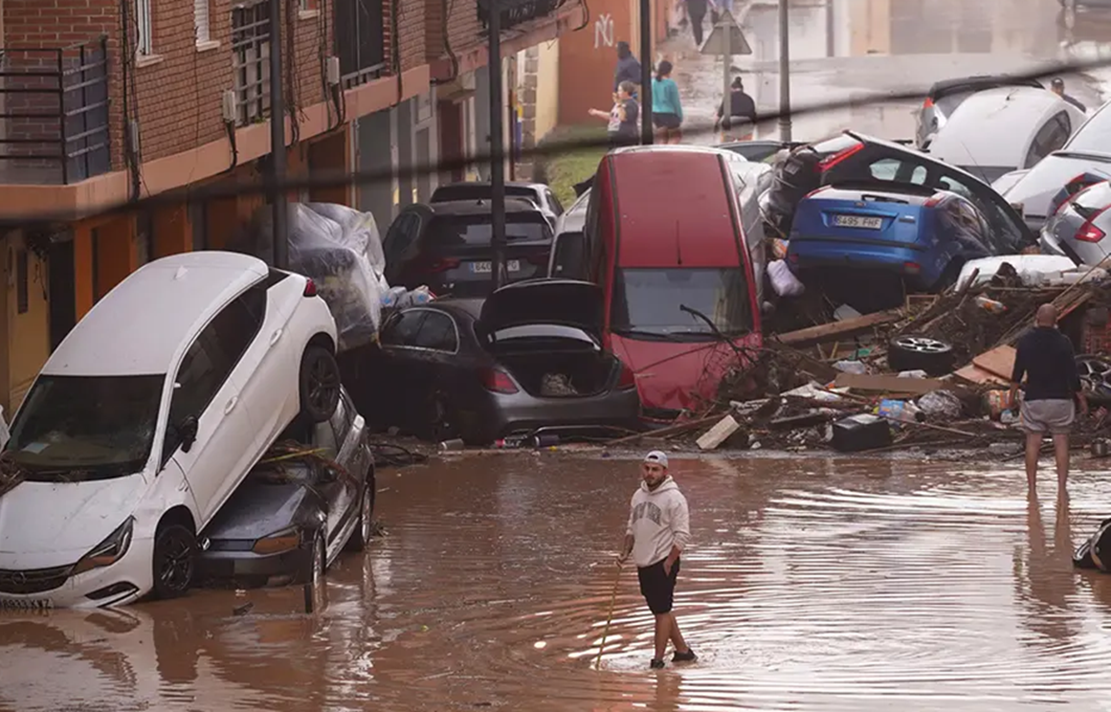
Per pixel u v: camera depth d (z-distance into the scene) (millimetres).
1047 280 43656
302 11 47969
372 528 29891
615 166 44781
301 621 23688
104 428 26375
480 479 34594
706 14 92000
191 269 28797
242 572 25953
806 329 44625
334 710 18953
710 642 21984
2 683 20531
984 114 62375
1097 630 22125
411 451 37781
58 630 23594
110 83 36312
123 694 19891
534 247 51156
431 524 30500
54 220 34125
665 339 41469
